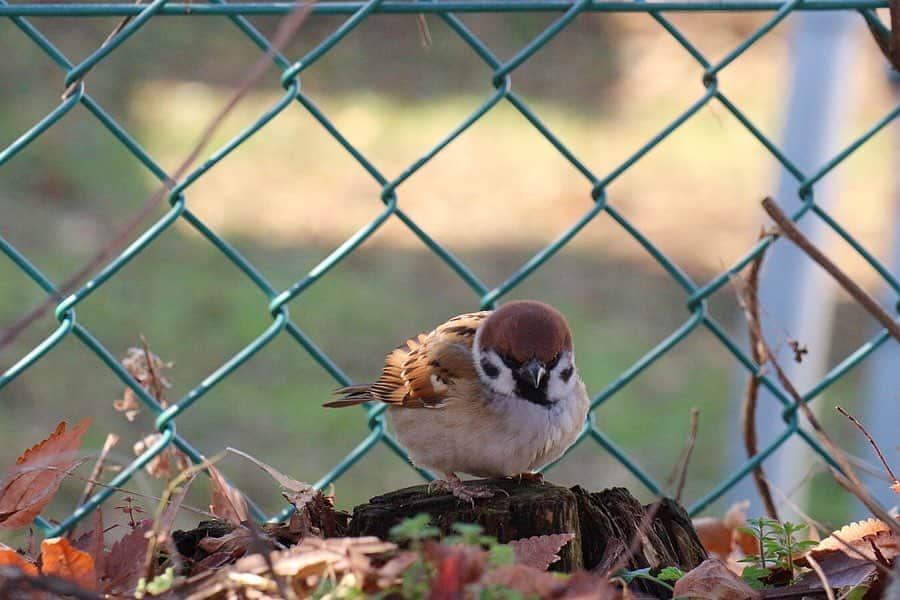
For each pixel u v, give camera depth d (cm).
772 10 603
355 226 1770
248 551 441
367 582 366
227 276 1584
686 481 1248
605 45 2455
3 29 2081
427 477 634
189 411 1287
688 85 2311
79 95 561
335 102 2127
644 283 1716
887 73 658
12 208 1664
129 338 1409
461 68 2292
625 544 477
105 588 418
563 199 1930
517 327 584
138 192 1756
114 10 549
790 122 757
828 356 1556
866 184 2012
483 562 353
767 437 770
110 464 688
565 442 601
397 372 622
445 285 1648
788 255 768
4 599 391
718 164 2083
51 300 351
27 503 470
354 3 575
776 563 468
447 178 1956
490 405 584
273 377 1374
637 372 617
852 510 879
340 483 1184
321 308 1543
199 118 1978
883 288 1697
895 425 767
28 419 1221
